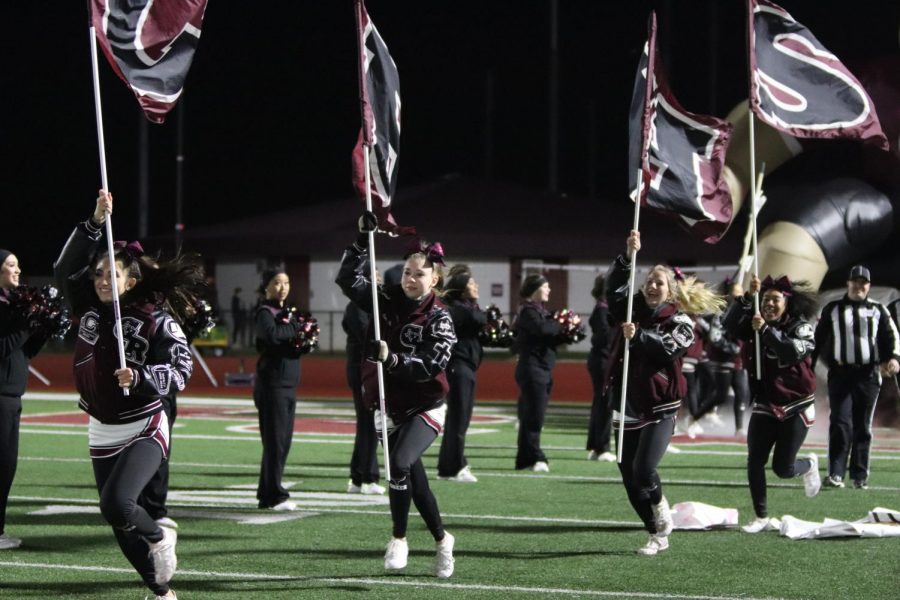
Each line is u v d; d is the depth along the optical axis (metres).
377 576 10.33
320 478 17.52
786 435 12.65
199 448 21.48
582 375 42.06
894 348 16.34
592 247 50.47
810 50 13.55
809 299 12.70
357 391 15.87
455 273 17.16
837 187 28.59
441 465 17.23
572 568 10.72
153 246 53.91
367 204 10.20
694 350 23.72
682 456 20.36
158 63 9.70
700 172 12.62
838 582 10.11
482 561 11.05
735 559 11.15
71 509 14.16
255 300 55.12
